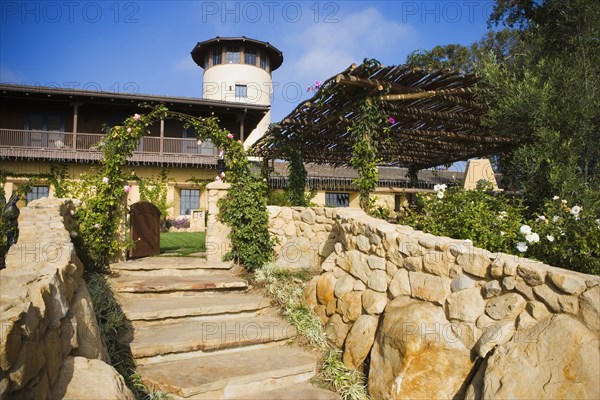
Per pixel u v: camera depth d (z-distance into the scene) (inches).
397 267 136.4
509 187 297.9
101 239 206.1
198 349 138.8
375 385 118.4
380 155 392.8
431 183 734.5
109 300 157.5
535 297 95.5
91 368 82.6
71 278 104.1
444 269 119.4
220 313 169.3
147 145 664.4
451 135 281.0
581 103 202.4
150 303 172.2
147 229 268.1
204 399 117.6
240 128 664.4
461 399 99.5
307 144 329.7
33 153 597.9
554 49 234.1
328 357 140.9
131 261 235.3
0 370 52.8
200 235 496.1
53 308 79.7
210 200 243.1
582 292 85.8
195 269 219.8
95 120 669.9
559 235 136.3
